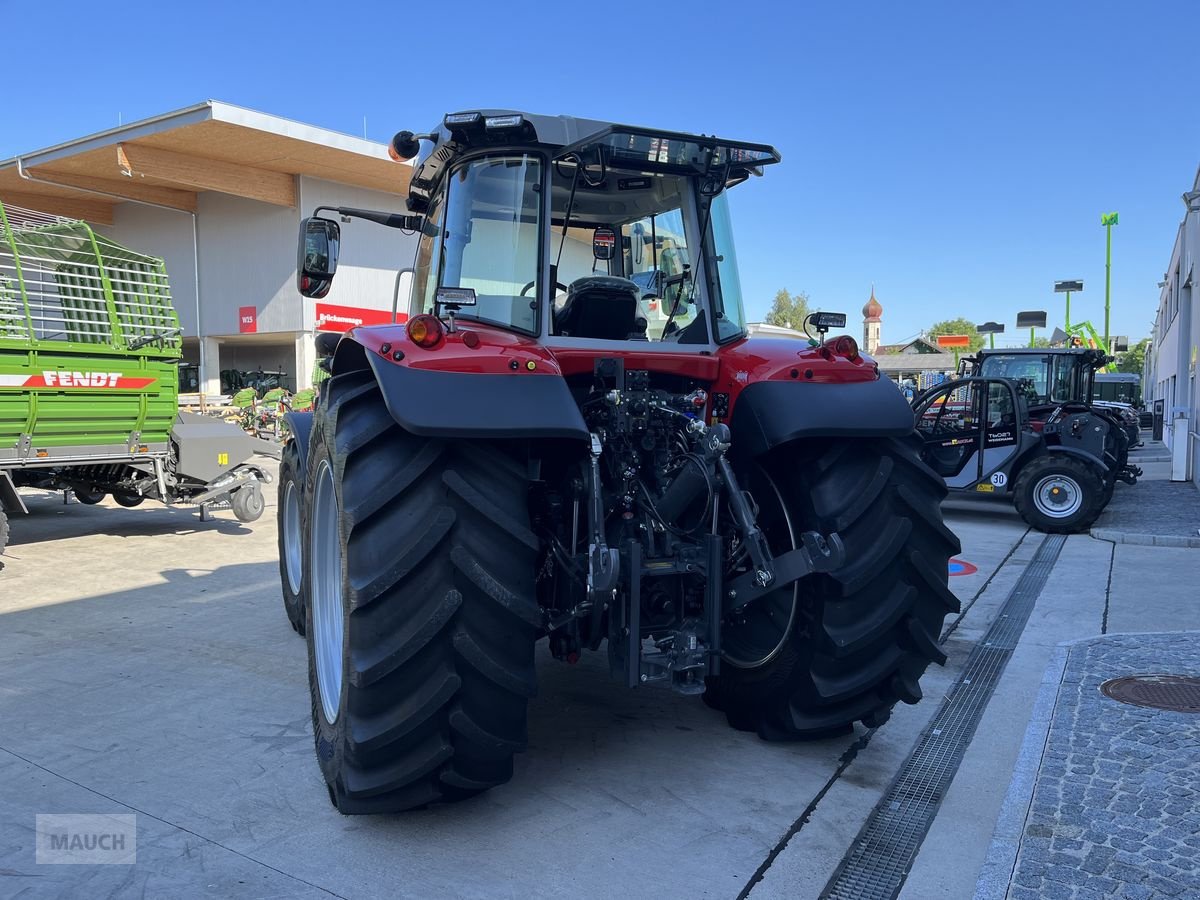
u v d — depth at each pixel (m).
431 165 3.56
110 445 7.46
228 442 8.32
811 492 3.11
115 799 3.01
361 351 3.02
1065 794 2.83
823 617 3.05
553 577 3.14
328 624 3.21
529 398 2.62
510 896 2.43
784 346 3.41
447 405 2.53
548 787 3.11
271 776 3.19
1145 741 3.25
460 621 2.56
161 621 5.31
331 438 2.74
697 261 3.43
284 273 22.78
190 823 2.84
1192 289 13.95
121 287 7.57
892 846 2.73
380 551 2.54
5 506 6.91
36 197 23.91
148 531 8.58
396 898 2.42
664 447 3.18
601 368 3.14
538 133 3.03
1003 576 6.76
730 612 3.13
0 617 5.39
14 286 6.91
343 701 2.70
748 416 3.18
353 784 2.65
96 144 19.12
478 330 2.86
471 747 2.64
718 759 3.35
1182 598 5.92
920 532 3.17
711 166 3.35
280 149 19.64
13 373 6.62
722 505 3.24
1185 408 14.41
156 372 7.65
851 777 3.21
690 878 2.53
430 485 2.60
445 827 2.82
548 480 3.18
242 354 27.66
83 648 4.77
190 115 17.69
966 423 9.60
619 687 4.17
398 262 24.42
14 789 3.09
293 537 5.07
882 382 3.27
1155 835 2.57
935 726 3.71
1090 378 11.57
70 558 7.21
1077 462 8.73
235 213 23.39
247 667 4.45
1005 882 2.35
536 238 3.16
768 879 2.52
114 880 2.51
